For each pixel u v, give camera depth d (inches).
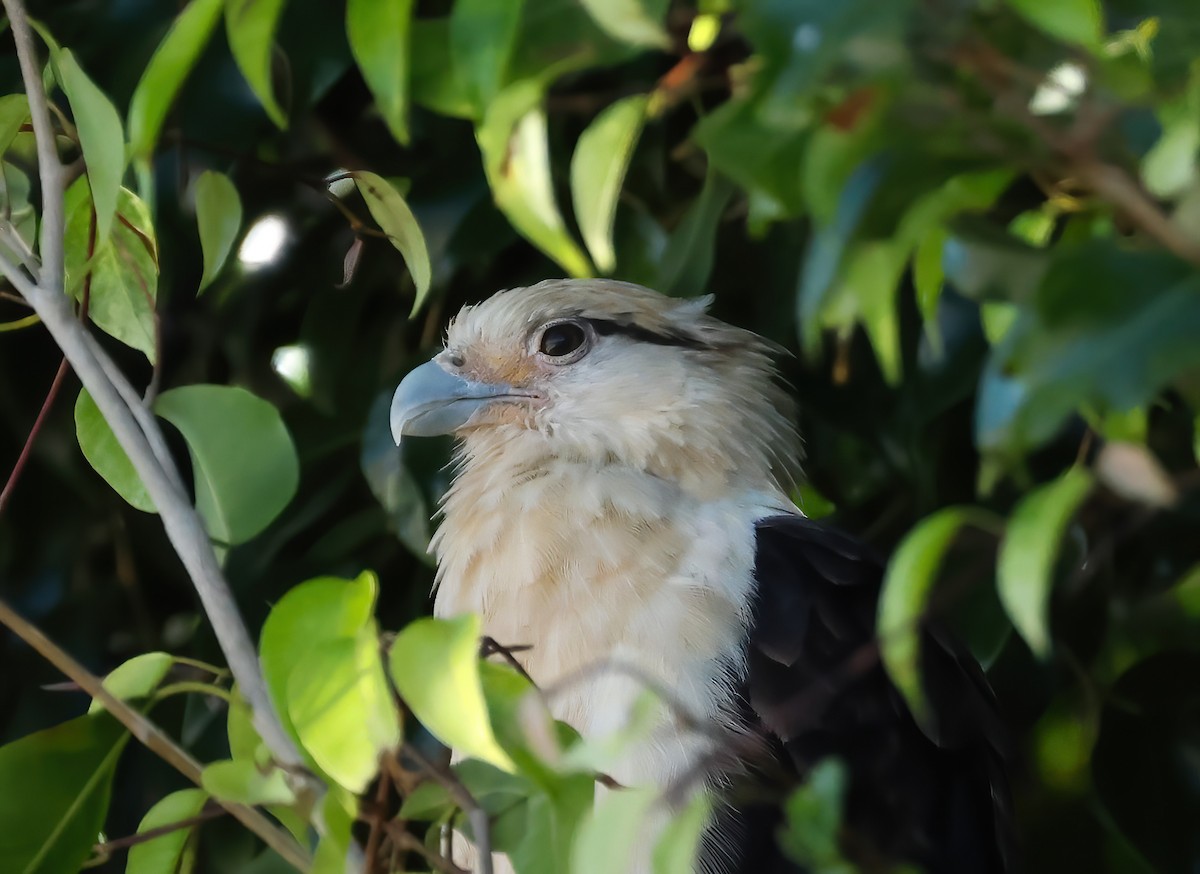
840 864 119.1
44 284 163.9
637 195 261.1
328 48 241.8
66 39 249.6
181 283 281.1
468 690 121.9
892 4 96.6
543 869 141.3
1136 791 258.1
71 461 290.7
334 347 279.1
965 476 263.0
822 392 263.4
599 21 120.3
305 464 276.1
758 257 277.4
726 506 244.5
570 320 259.3
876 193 107.1
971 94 102.3
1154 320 96.0
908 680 119.6
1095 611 259.3
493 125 130.7
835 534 241.4
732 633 220.8
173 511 163.0
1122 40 127.3
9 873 154.3
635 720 135.6
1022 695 261.9
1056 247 107.8
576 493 239.3
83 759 157.8
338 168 272.1
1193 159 100.2
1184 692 256.2
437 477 272.8
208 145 209.9
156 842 166.7
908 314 246.7
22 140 215.0
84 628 305.6
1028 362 98.7
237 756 158.4
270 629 135.7
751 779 207.2
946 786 226.2
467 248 255.0
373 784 159.5
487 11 124.1
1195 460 242.5
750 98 113.7
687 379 256.2
